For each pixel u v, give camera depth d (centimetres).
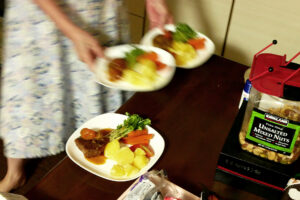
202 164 115
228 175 107
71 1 149
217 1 240
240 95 146
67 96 174
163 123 129
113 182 108
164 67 143
